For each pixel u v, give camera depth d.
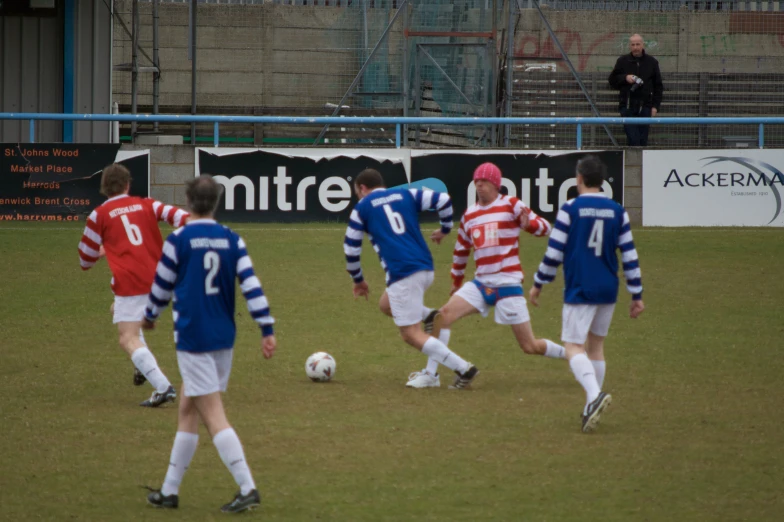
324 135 51.84
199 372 12.86
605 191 41.72
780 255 35.72
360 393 19.45
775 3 62.75
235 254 13.15
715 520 12.70
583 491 13.82
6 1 49.56
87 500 13.41
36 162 41.19
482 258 19.95
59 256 34.88
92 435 16.50
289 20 59.19
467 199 41.28
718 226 41.81
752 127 48.72
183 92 61.09
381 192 19.86
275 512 12.99
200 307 12.87
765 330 25.31
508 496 13.62
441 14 50.88
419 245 19.70
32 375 20.75
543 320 26.95
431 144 49.62
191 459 14.16
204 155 41.19
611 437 16.44
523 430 16.86
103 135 50.69
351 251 19.83
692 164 41.72
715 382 20.33
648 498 13.51
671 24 62.81
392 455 15.48
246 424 17.19
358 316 27.12
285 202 41.47
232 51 60.12
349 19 57.03
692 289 30.52
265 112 57.03
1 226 40.47
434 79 51.44
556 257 17.12
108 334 24.78
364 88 53.16
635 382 20.36
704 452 15.60
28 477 14.36
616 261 17.27
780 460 15.19
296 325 26.00
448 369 21.88
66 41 50.06
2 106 50.16
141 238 18.80
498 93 53.59
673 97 54.47
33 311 27.14
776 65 62.53
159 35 61.16
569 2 62.38
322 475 14.52
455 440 16.28
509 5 51.88
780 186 41.78
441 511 13.05
